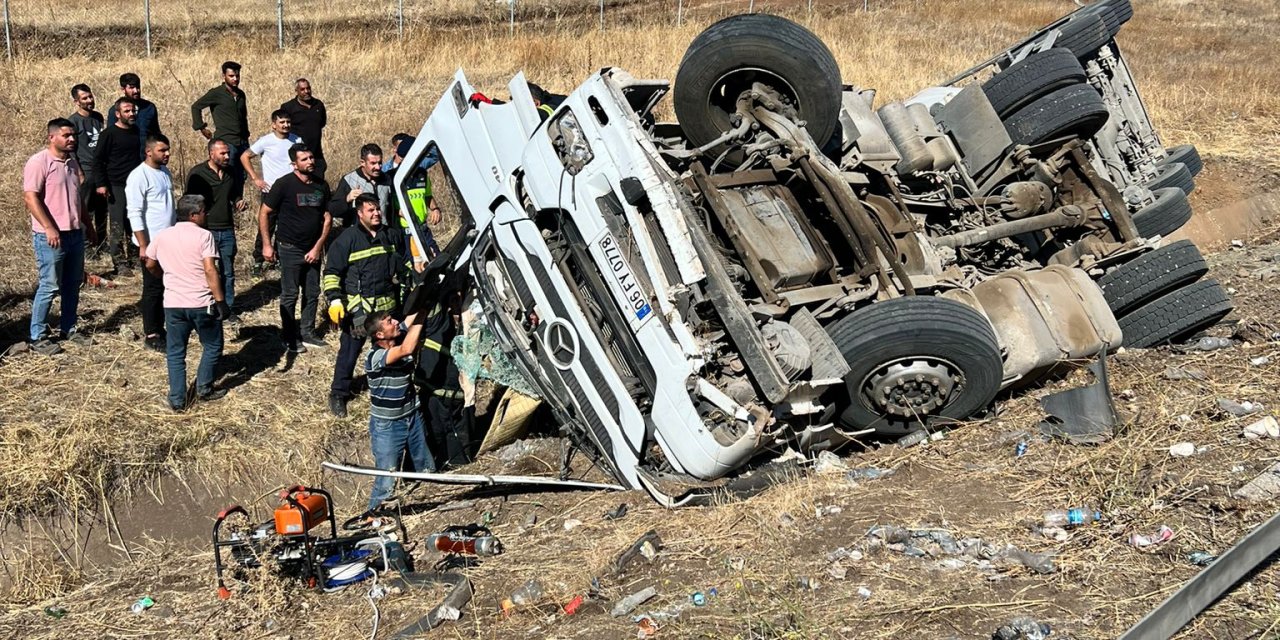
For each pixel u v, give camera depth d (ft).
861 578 15.17
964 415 19.63
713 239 19.65
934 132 24.61
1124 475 16.97
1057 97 24.49
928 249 21.30
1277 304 25.43
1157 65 61.46
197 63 56.18
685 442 18.40
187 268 23.58
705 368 18.38
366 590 18.20
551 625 15.57
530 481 20.94
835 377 17.95
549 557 18.29
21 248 32.94
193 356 27.17
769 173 20.62
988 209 23.94
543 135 20.07
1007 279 21.11
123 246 31.99
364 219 23.56
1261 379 20.10
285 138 30.91
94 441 22.31
